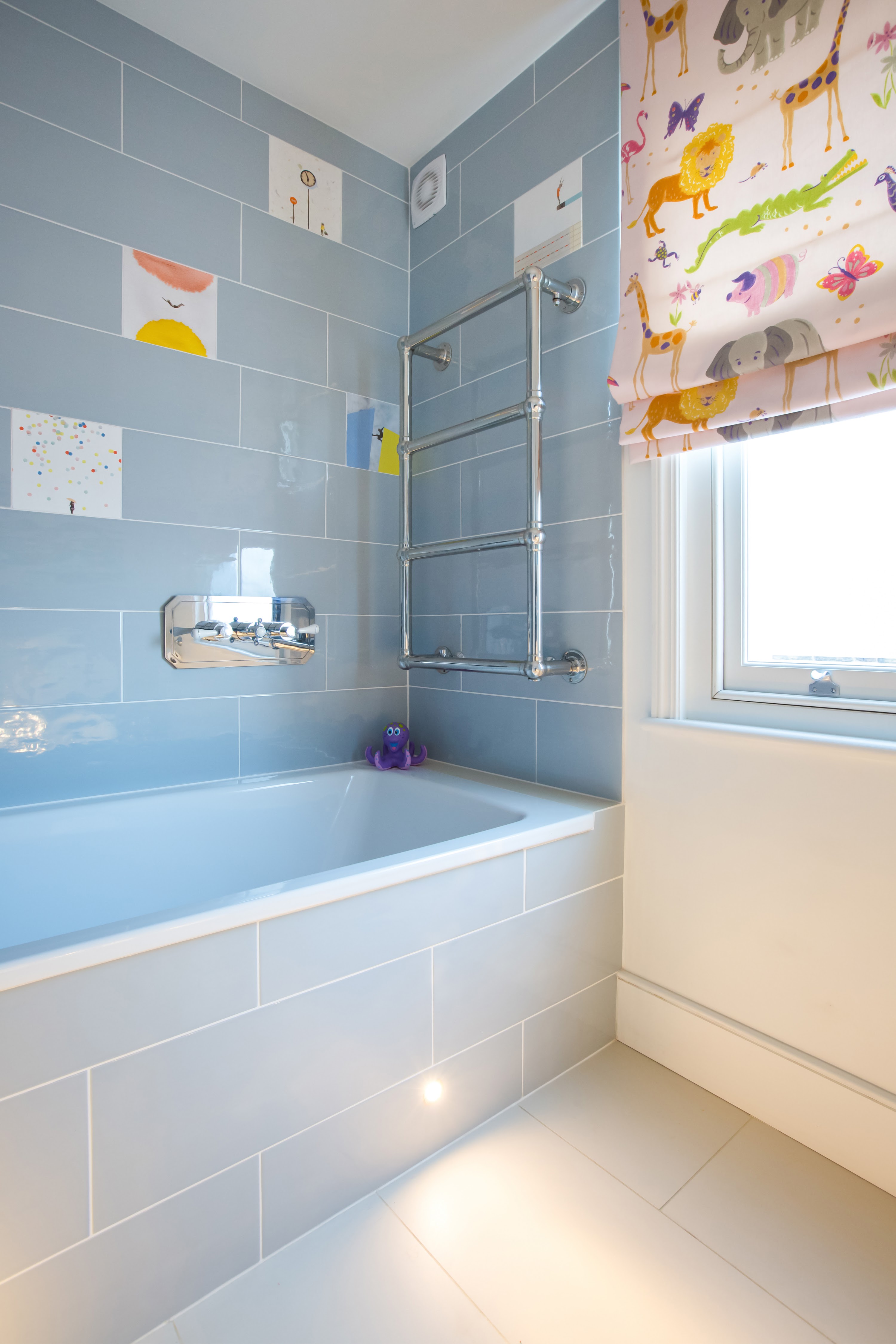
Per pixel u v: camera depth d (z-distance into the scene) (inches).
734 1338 31.8
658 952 54.0
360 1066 39.2
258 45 60.4
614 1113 47.4
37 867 50.8
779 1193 40.4
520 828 48.4
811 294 41.0
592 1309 33.2
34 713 53.8
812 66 40.9
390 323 76.3
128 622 58.2
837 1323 32.5
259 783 64.0
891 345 38.2
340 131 71.7
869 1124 41.2
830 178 40.2
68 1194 29.1
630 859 55.9
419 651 77.9
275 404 66.9
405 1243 36.8
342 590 72.8
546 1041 50.4
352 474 73.2
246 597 65.1
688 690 53.4
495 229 66.9
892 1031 40.7
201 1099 32.9
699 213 47.2
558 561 61.3
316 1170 37.5
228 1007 33.7
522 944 48.2
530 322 56.7
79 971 29.1
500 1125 46.2
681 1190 40.6
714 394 47.1
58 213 54.0
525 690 65.2
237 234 64.1
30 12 52.6
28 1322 28.3
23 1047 27.8
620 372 52.0
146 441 58.7
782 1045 45.9
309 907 36.3
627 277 52.0
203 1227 33.2
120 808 55.0
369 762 73.9
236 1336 31.7
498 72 63.9
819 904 43.9
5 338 51.8
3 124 51.5
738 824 48.3
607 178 56.6
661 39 49.4
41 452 53.5
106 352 56.5
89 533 56.0
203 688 62.9
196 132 61.3
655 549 53.5
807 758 44.3
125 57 57.2
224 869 60.1
